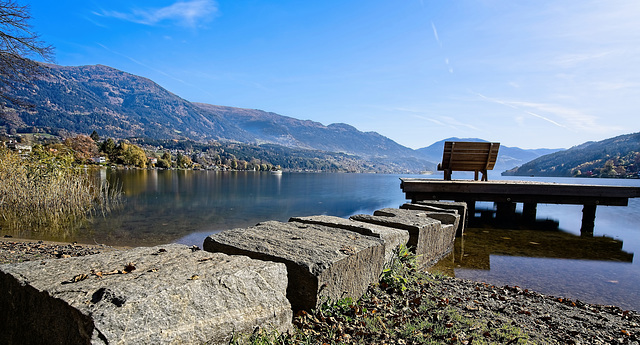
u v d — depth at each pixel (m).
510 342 2.73
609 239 8.59
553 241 8.00
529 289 4.59
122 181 27.25
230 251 3.21
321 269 2.74
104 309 1.64
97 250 6.17
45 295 1.84
